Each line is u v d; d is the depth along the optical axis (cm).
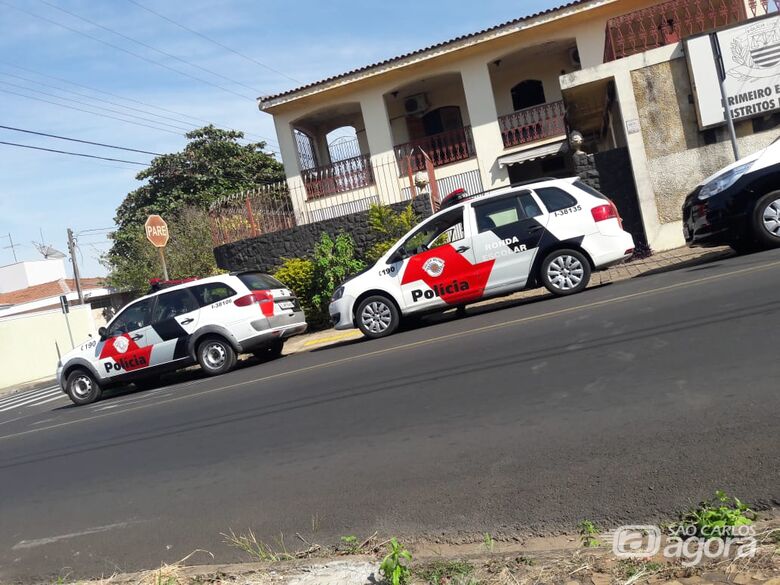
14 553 512
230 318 1210
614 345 679
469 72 2061
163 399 1065
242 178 3616
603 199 1084
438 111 2339
